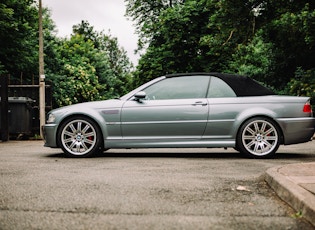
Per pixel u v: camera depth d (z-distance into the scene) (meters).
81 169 5.97
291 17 16.80
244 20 17.62
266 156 7.39
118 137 7.62
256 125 7.43
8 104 13.60
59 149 9.77
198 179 5.05
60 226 3.01
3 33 19.86
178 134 7.54
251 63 25.77
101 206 3.62
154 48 27.31
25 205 3.66
